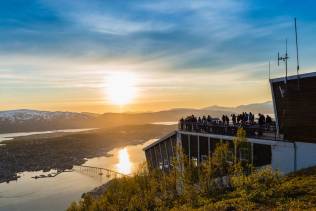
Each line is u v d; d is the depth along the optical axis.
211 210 26.31
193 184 35.16
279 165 35.47
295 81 34.97
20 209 115.75
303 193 25.30
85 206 51.41
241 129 32.62
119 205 42.16
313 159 32.69
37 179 172.38
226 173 34.41
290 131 35.31
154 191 38.62
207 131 46.97
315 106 32.94
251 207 24.69
